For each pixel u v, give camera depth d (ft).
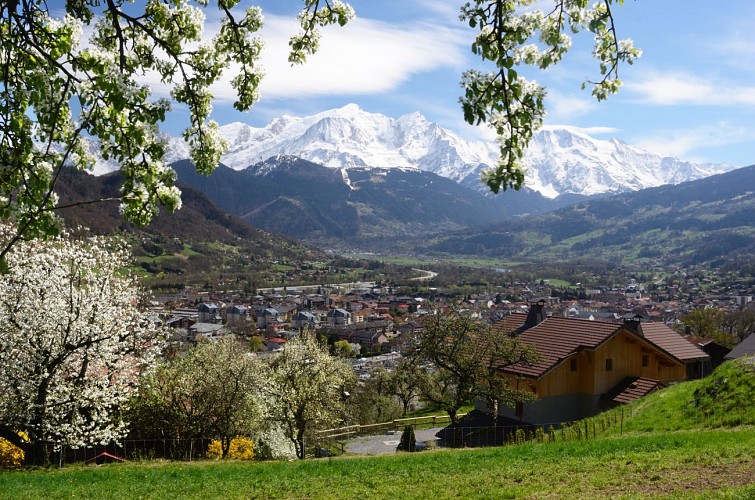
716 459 49.80
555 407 113.91
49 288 83.66
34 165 23.80
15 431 82.58
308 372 118.93
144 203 24.36
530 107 20.40
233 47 29.63
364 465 63.93
